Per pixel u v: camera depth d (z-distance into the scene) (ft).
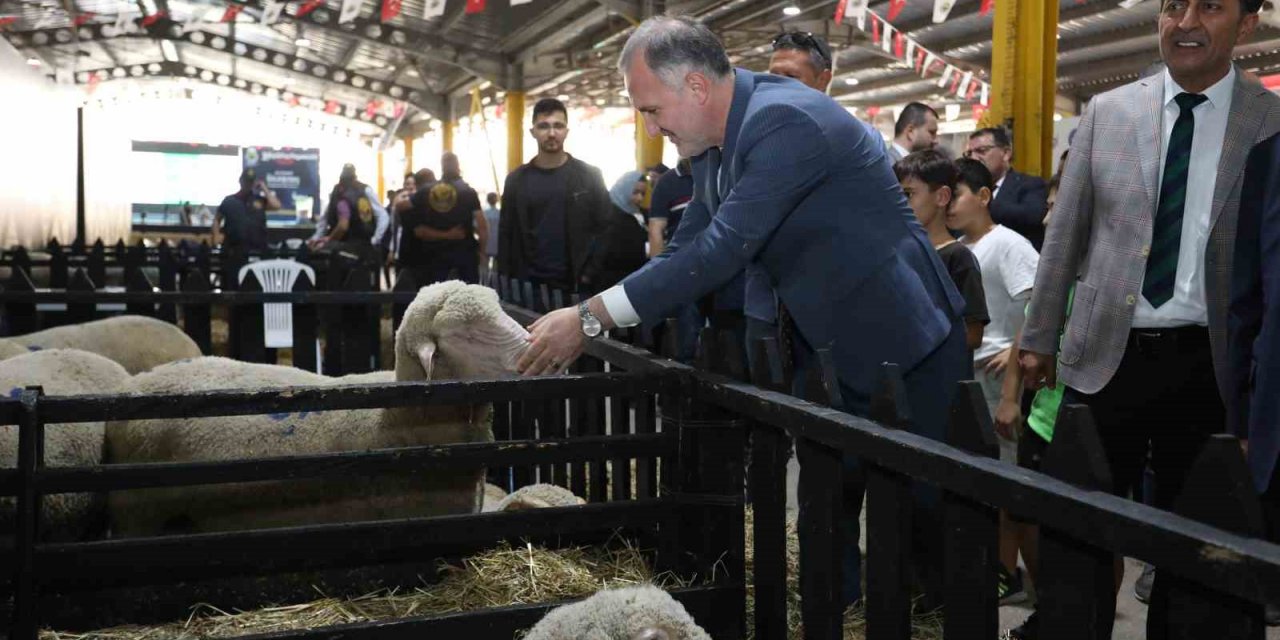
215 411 7.53
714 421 8.59
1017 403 12.10
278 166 93.04
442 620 7.64
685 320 15.83
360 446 9.96
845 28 57.41
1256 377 7.28
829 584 7.34
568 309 8.42
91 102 73.87
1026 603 11.69
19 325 16.56
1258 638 4.53
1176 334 8.95
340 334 17.43
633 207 23.36
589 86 95.50
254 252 27.63
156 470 7.48
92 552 7.39
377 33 73.31
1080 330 9.39
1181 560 4.39
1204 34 8.60
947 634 6.22
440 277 27.66
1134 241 9.08
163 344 14.24
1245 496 4.44
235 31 86.43
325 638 7.45
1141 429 9.30
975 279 11.46
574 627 5.59
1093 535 4.83
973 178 13.75
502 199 22.17
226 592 8.61
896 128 18.24
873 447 6.46
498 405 14.37
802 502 7.65
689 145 9.00
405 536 7.97
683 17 8.73
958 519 6.07
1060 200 9.75
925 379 9.20
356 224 40.75
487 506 11.80
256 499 9.79
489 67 79.10
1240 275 7.85
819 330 8.93
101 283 26.94
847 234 8.66
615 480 11.29
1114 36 53.78
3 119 42.37
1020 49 26.81
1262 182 7.71
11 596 7.59
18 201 45.57
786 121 8.32
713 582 8.44
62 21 78.02
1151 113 9.14
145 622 8.41
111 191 81.46
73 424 9.81
